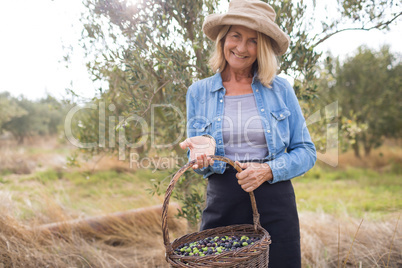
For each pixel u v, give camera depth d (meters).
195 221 2.42
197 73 2.43
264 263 1.42
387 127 7.63
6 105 9.28
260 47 1.67
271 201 1.65
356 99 7.60
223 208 1.69
